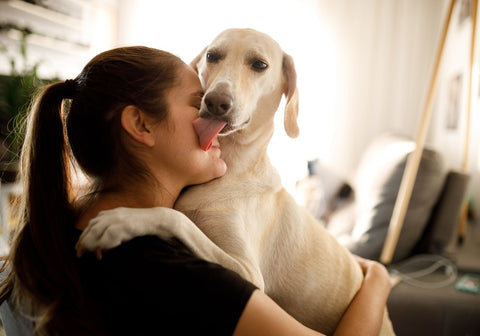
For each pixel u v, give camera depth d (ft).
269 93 3.41
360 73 11.80
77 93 2.23
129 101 2.13
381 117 11.82
